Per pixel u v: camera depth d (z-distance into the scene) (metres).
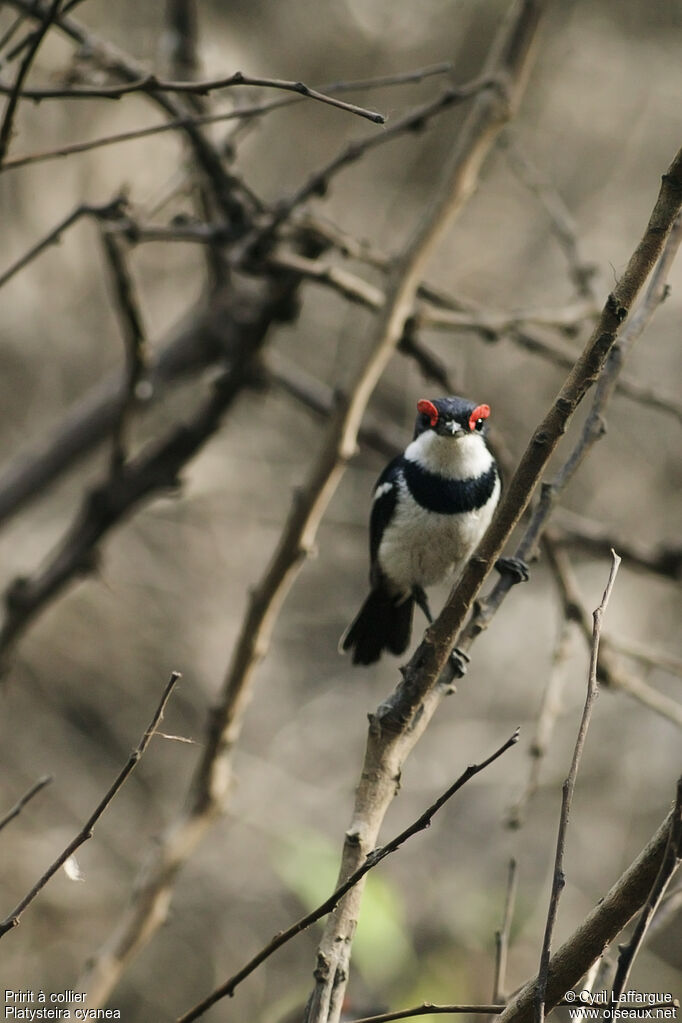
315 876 7.90
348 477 16.80
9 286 14.98
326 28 17.44
